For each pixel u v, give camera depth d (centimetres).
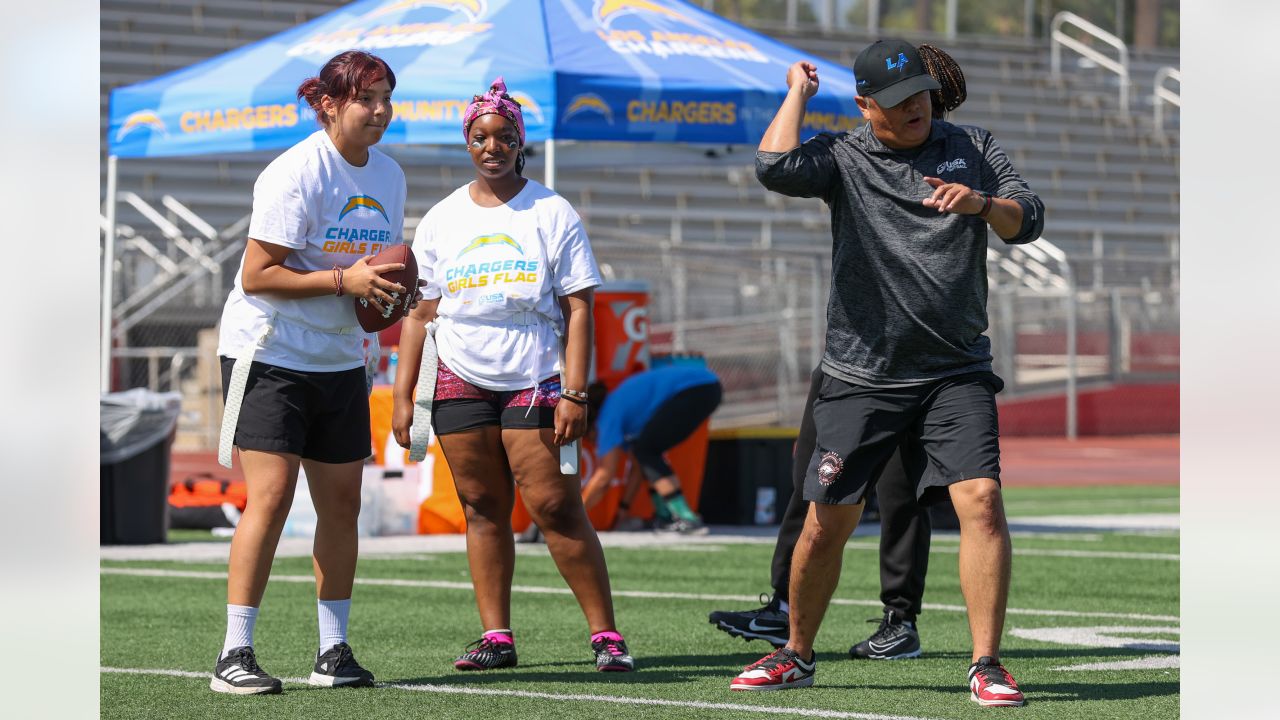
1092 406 6669
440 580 2041
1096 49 9256
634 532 2825
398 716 1022
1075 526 2997
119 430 2547
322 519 1173
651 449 2720
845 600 1852
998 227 1021
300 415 1130
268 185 1110
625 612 1711
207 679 1205
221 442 1127
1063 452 5819
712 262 6003
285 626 1570
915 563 1349
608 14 2612
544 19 2525
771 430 3064
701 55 2581
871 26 8756
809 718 1014
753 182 7131
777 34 8425
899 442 1116
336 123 1130
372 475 2755
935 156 1066
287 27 7044
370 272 1098
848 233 1081
